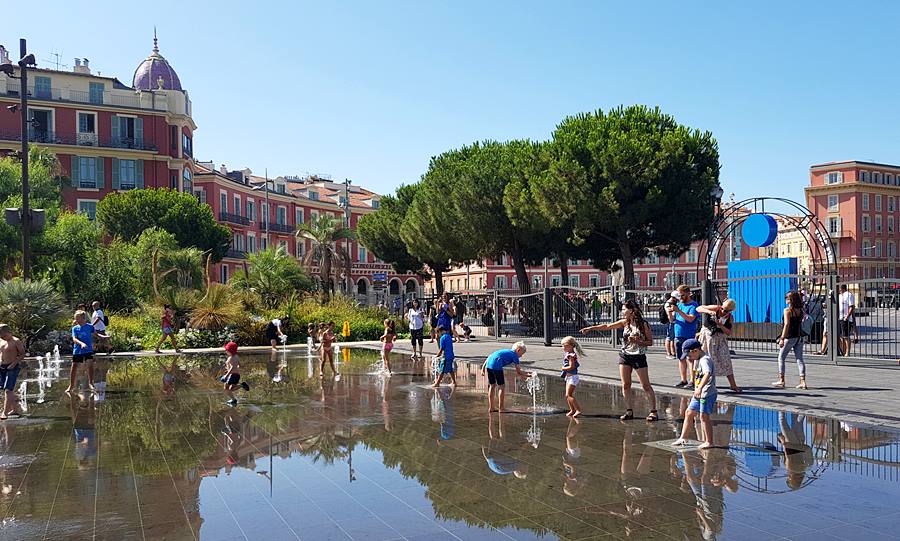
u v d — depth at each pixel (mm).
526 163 30125
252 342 25188
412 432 8578
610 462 6816
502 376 10109
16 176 34281
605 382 13133
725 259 75875
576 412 9609
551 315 22172
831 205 79188
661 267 76875
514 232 31750
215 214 55594
